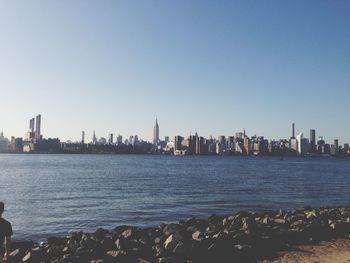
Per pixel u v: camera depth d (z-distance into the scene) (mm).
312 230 20500
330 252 17094
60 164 152125
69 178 79375
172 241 16594
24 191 54344
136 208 38875
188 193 52375
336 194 56500
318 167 160000
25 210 37594
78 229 28797
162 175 92312
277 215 26328
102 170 111875
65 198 46781
